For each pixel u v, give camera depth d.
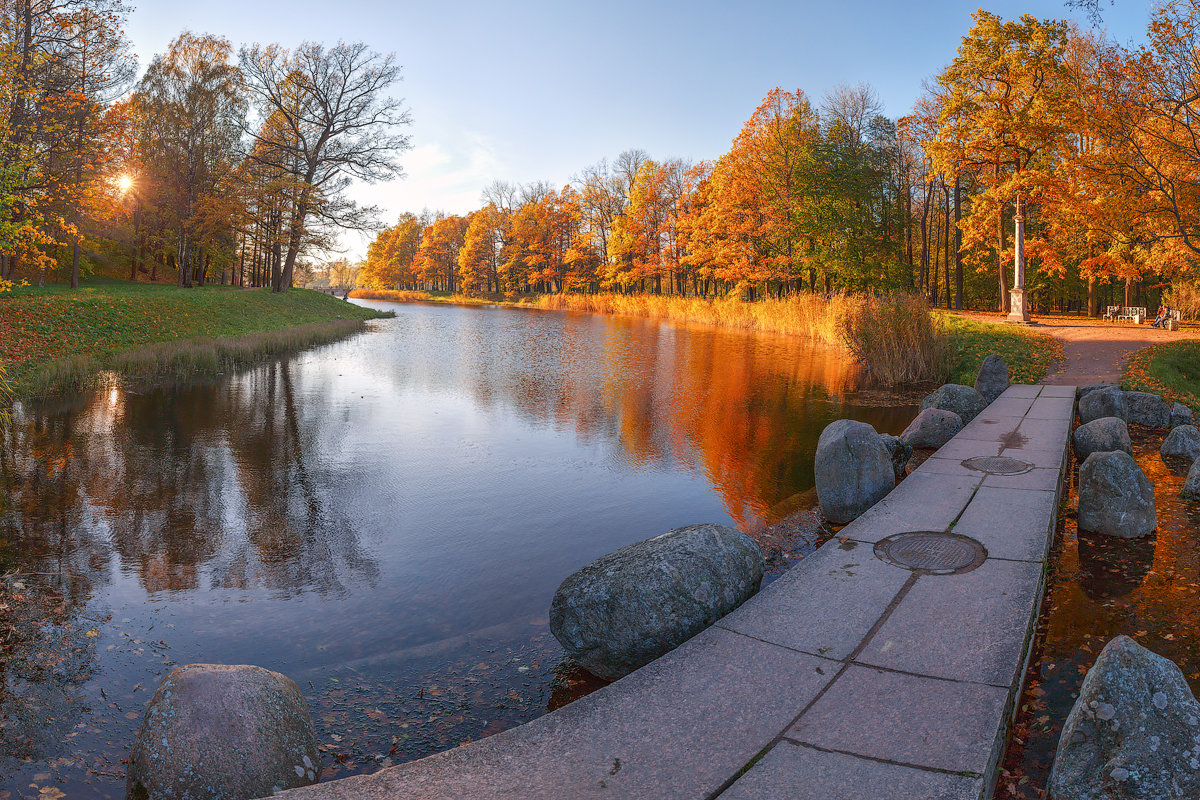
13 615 5.45
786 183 39.91
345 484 9.34
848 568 4.80
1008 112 28.44
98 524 7.70
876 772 2.64
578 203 68.94
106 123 25.31
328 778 3.46
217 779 3.00
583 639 4.38
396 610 5.65
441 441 11.88
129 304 24.42
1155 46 16.62
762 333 35.09
